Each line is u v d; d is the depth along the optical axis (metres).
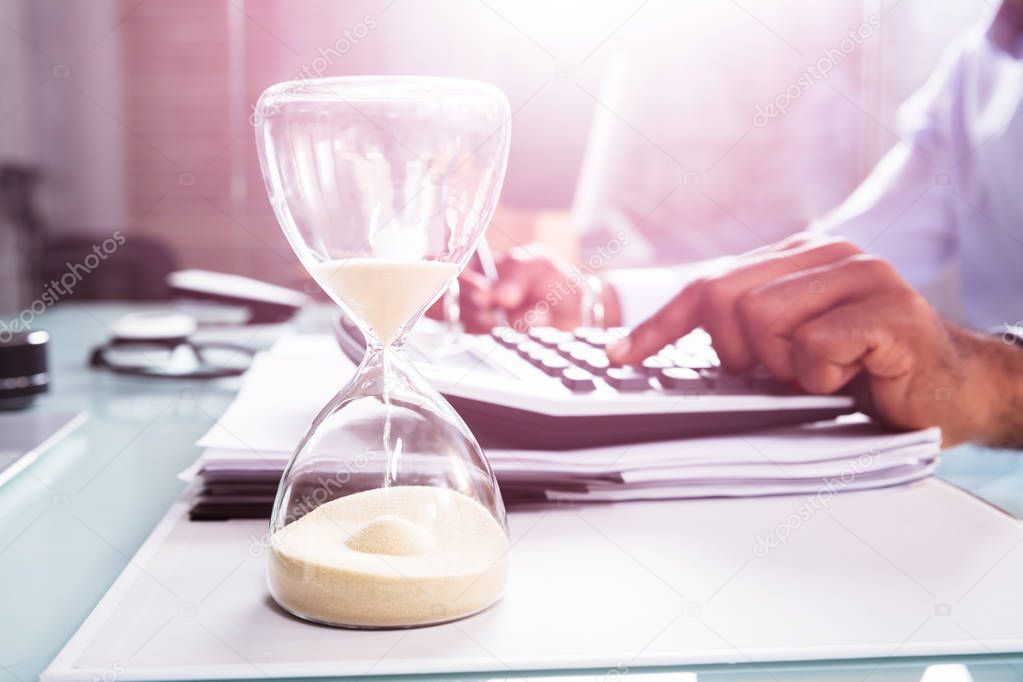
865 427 0.56
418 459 0.37
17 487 0.53
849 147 2.45
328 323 1.14
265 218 3.04
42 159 2.97
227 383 0.84
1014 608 0.35
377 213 0.35
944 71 1.41
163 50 2.96
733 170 2.42
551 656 0.31
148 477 0.55
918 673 0.31
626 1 2.50
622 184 2.34
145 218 3.02
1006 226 1.21
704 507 0.49
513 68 2.61
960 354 0.61
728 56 2.44
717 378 0.54
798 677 0.31
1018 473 0.57
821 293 0.55
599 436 0.50
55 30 2.94
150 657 0.31
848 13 2.44
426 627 0.34
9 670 0.31
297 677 0.31
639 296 1.08
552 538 0.44
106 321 1.23
